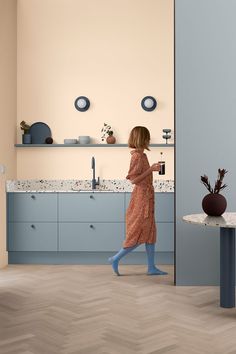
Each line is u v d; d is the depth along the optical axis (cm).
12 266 577
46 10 639
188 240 469
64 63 637
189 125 467
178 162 468
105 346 308
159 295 434
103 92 637
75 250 584
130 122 635
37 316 371
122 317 369
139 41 633
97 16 637
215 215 400
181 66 468
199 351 300
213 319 365
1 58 571
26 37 639
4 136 582
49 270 551
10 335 329
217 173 466
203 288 461
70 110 638
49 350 302
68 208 583
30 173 641
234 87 467
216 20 467
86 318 366
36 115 639
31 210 585
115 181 636
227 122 466
